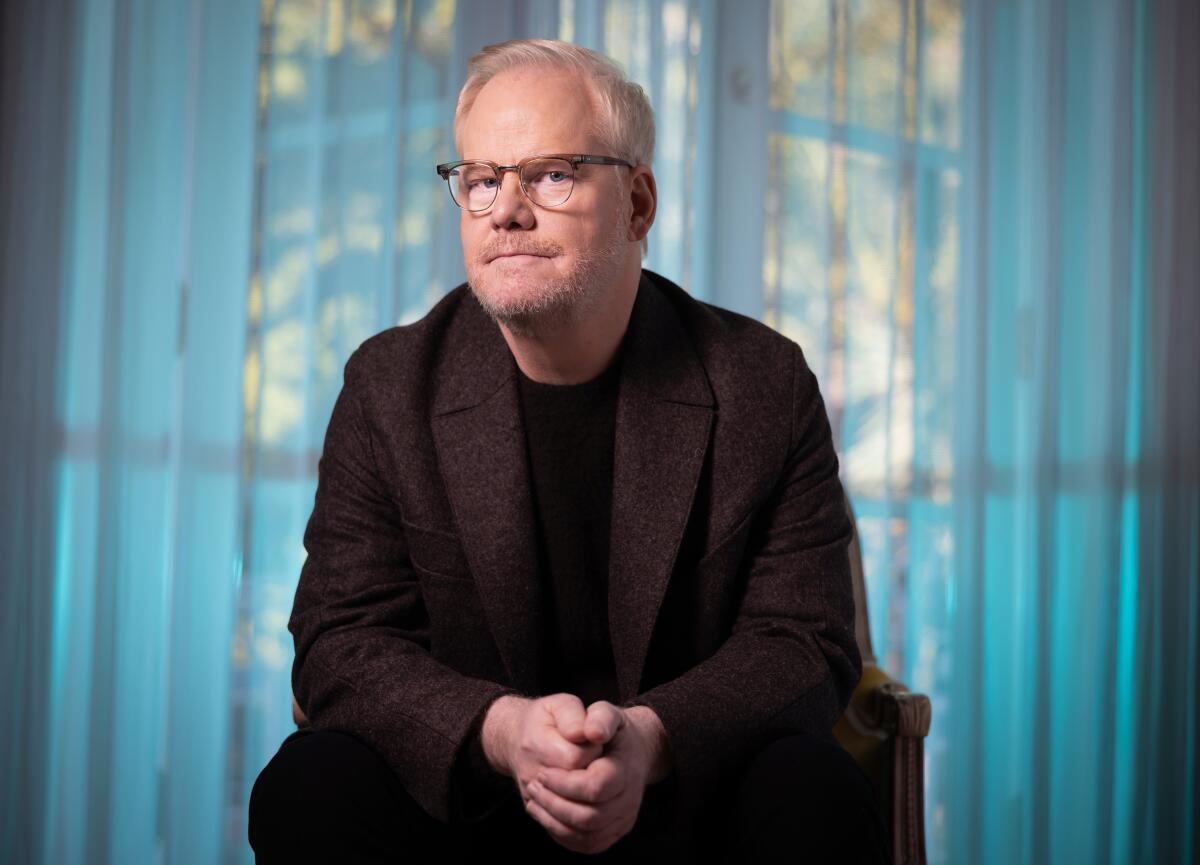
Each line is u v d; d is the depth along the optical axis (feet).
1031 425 8.75
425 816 3.47
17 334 6.25
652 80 7.82
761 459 3.96
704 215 7.90
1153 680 8.94
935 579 8.36
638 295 4.15
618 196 3.76
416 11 7.16
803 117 8.30
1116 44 9.05
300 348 6.84
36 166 6.34
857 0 8.45
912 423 8.36
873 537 8.25
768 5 8.21
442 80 7.20
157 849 6.41
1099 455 8.89
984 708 8.35
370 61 7.09
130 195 6.46
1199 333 9.18
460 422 3.98
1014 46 8.89
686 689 3.42
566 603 4.06
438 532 3.93
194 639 6.47
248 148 6.77
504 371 4.03
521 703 3.30
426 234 7.15
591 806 2.99
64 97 6.40
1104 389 8.94
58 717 6.25
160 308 6.53
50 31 6.40
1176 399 9.11
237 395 6.68
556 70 3.75
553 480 4.01
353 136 7.02
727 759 3.37
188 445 6.48
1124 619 8.99
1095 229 9.02
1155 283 9.14
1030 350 8.80
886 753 4.45
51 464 6.25
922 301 8.45
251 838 3.30
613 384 4.01
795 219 8.24
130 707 6.37
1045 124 8.86
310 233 6.88
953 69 8.73
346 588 3.90
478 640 3.97
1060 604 8.87
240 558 6.63
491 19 7.30
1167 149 9.23
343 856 3.14
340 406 4.20
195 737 6.45
